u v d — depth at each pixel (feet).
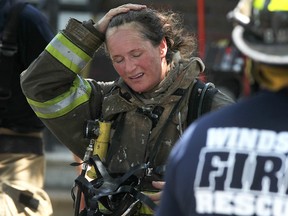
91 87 32.60
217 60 70.69
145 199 29.30
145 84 30.30
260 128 19.77
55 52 31.99
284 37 19.83
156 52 30.42
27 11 39.75
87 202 30.35
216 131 20.10
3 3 39.75
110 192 29.58
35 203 39.32
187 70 30.50
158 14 31.01
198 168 19.86
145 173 29.91
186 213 20.02
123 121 30.91
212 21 83.10
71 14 80.18
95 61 74.18
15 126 39.78
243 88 68.95
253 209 19.20
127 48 30.17
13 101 39.55
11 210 38.40
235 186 19.43
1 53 39.37
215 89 30.48
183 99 30.27
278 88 19.95
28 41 39.68
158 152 30.14
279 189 19.12
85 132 31.42
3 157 39.68
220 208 19.43
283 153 19.34
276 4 19.95
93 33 31.89
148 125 30.37
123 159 30.66
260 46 19.95
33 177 40.11
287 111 19.77
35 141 40.34
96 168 30.42
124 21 30.48
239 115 20.08
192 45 31.94
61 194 65.82
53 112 32.24
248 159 19.49
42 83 31.99
